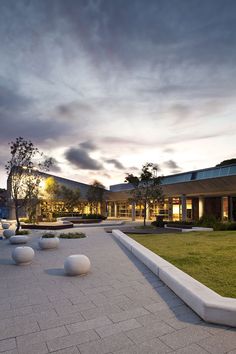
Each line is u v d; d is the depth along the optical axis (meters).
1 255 11.09
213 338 3.88
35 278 7.29
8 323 4.51
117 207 50.09
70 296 5.77
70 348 3.71
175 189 34.12
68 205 41.03
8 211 42.06
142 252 9.35
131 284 6.57
